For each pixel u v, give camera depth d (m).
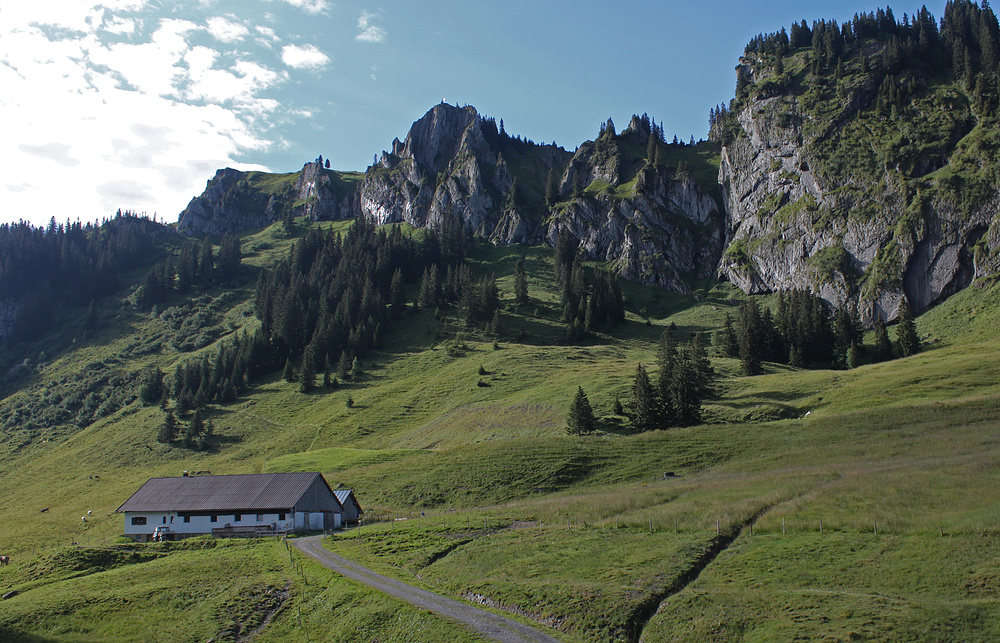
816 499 51.97
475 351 182.00
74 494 120.19
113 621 42.81
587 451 88.69
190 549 61.91
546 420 114.62
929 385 98.25
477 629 34.00
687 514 52.88
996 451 64.12
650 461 82.19
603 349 178.62
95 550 58.44
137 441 151.75
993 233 185.50
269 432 149.25
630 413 108.75
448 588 42.56
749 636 29.70
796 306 185.88
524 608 36.97
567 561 44.41
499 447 95.38
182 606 44.81
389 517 74.62
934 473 55.81
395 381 169.75
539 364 159.62
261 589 46.19
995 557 34.66
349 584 44.31
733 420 100.12
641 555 43.53
